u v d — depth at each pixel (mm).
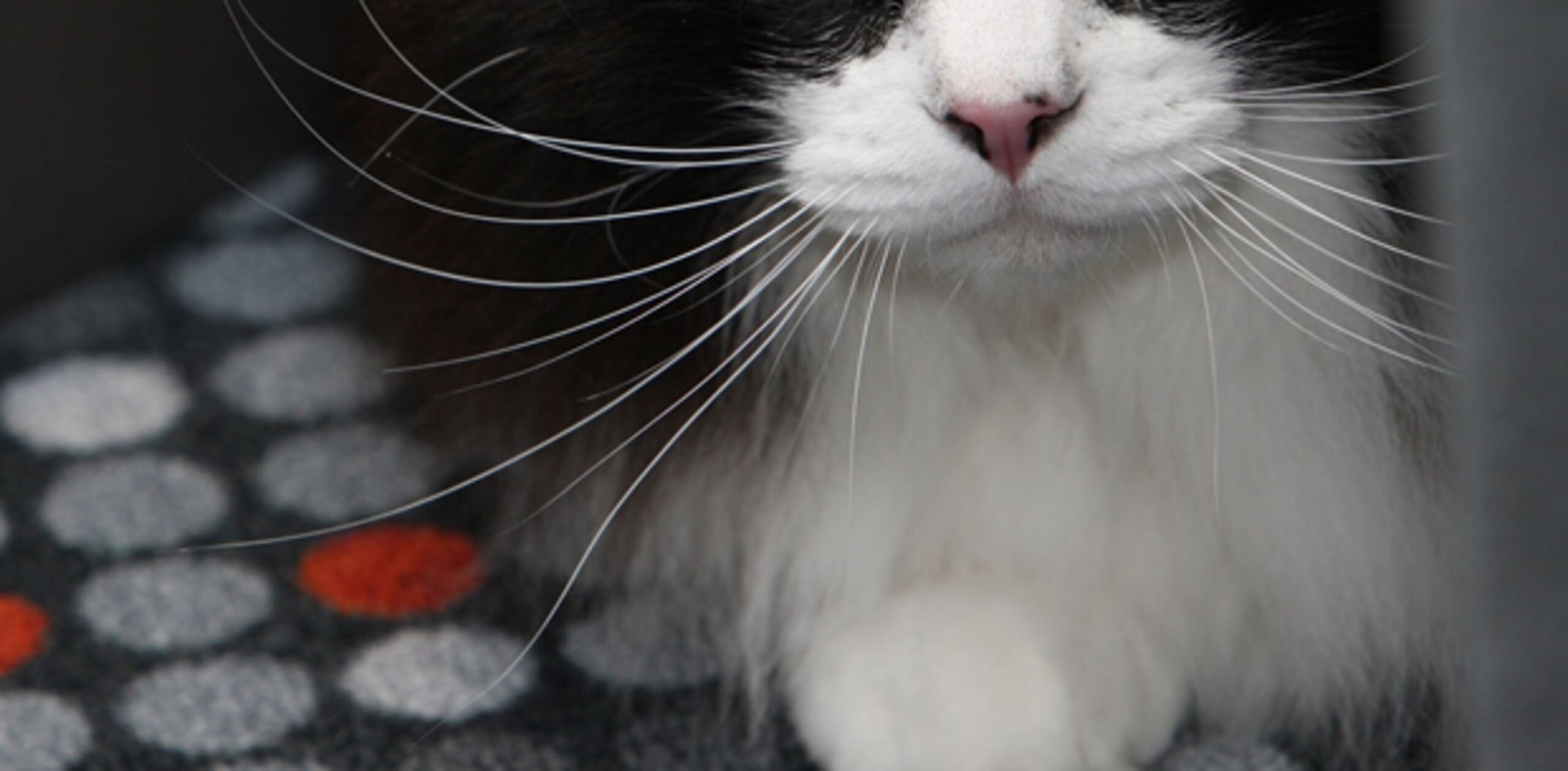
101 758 796
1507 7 643
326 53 942
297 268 950
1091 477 787
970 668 771
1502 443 655
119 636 829
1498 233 649
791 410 786
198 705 810
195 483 875
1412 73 750
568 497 812
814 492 790
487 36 778
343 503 867
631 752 799
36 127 920
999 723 767
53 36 916
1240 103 745
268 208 950
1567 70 641
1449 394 765
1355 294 771
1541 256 648
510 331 798
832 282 775
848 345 780
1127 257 764
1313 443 779
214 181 967
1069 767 769
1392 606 788
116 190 945
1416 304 769
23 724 805
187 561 851
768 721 803
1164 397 780
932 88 730
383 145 807
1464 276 653
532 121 778
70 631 830
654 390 791
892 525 790
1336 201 765
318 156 970
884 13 743
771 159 760
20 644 826
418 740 802
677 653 821
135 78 939
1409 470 778
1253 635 795
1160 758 790
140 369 912
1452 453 764
